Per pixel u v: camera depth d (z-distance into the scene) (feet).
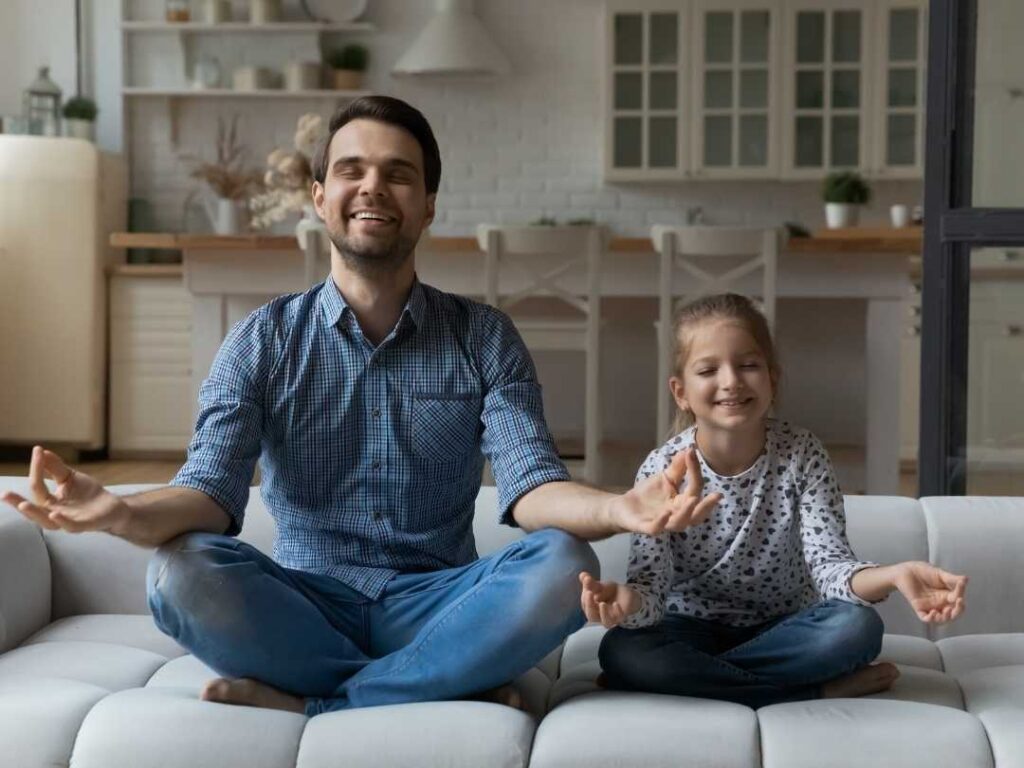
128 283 20.79
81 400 20.43
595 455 16.37
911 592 5.68
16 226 20.30
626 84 21.84
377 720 5.47
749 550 6.40
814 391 21.62
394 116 6.39
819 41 21.44
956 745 5.29
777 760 5.30
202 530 5.94
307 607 5.96
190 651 5.82
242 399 6.38
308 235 16.02
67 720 5.50
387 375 6.51
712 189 22.53
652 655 6.00
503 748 5.33
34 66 22.27
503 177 22.74
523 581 5.66
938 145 10.39
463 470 6.63
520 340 6.79
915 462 20.21
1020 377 10.32
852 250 15.84
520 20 22.52
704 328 6.32
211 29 21.99
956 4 10.36
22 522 7.50
